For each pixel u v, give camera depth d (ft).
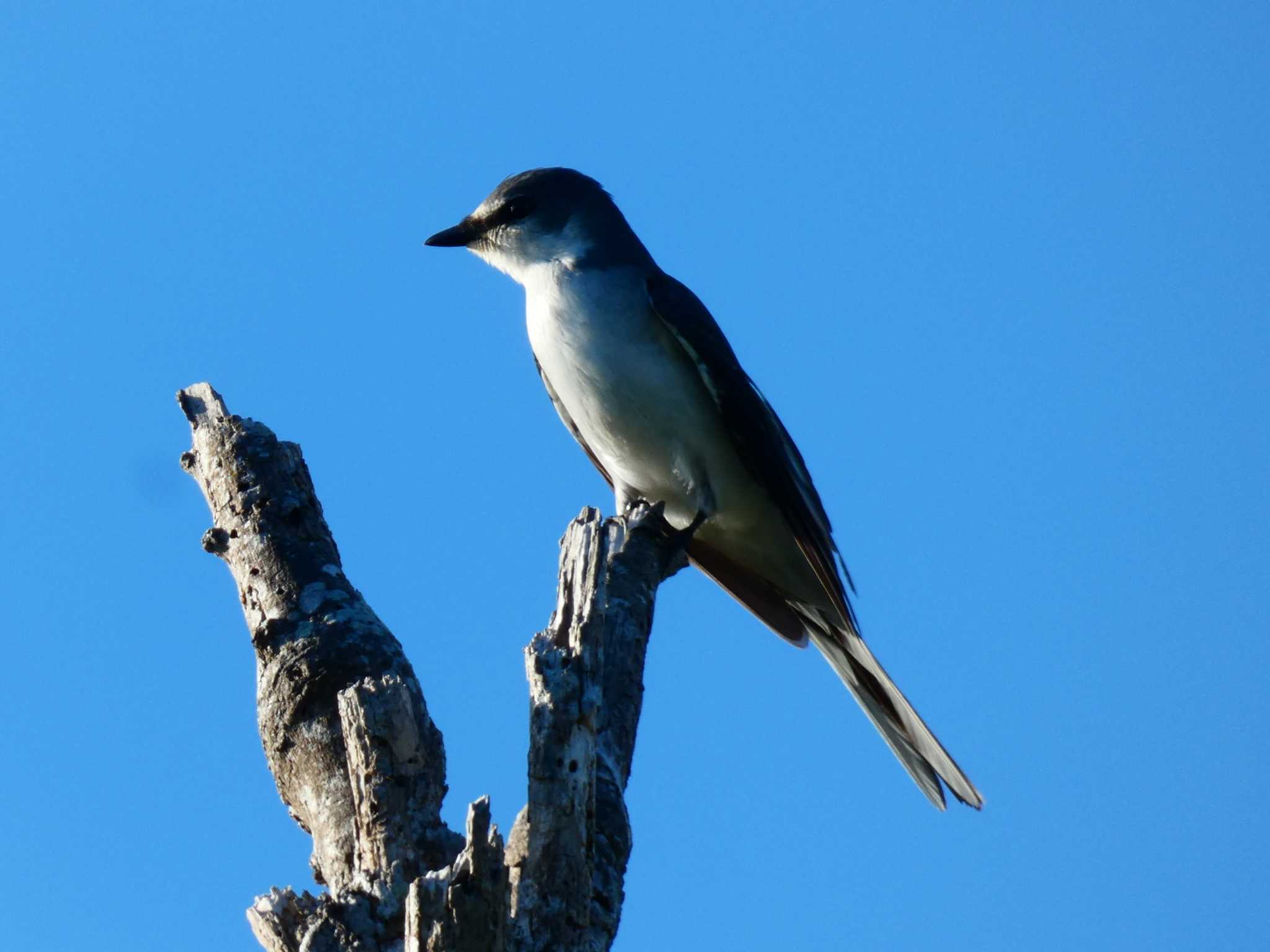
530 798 22.82
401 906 21.98
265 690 26.07
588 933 22.39
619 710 26.50
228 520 28.58
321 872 24.75
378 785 23.12
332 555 28.17
